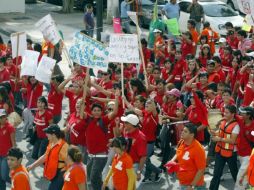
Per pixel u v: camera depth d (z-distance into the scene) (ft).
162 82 46.68
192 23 69.72
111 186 34.86
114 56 45.16
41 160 35.91
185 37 66.80
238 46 66.08
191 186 33.09
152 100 40.57
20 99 56.59
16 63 55.93
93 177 37.68
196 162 32.60
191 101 42.91
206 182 41.57
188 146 32.83
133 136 36.22
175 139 42.42
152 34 71.10
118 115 41.47
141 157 36.27
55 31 54.65
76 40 42.83
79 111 39.81
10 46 63.00
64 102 62.03
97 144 37.42
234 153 37.63
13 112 43.75
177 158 33.63
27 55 50.03
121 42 45.14
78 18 113.19
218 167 38.04
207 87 47.37
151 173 42.93
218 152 37.99
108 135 38.65
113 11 104.12
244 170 37.19
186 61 56.75
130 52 44.98
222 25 92.22
